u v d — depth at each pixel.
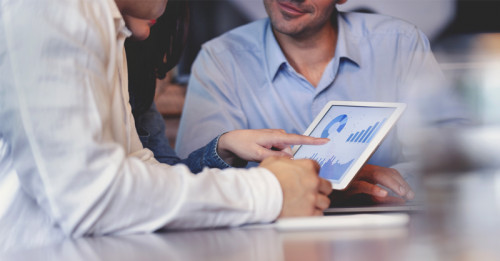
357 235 0.63
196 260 0.50
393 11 2.42
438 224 0.68
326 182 0.86
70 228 0.71
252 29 2.07
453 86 1.47
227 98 1.99
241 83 2.01
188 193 0.73
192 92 2.04
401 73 2.03
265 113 1.98
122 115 0.86
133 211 0.72
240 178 0.79
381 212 0.87
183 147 1.97
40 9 0.74
